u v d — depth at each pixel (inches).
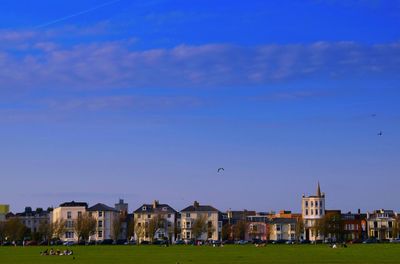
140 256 5290.4
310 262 4215.1
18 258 5027.1
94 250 7032.5
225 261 4414.4
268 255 5374.0
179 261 4439.0
